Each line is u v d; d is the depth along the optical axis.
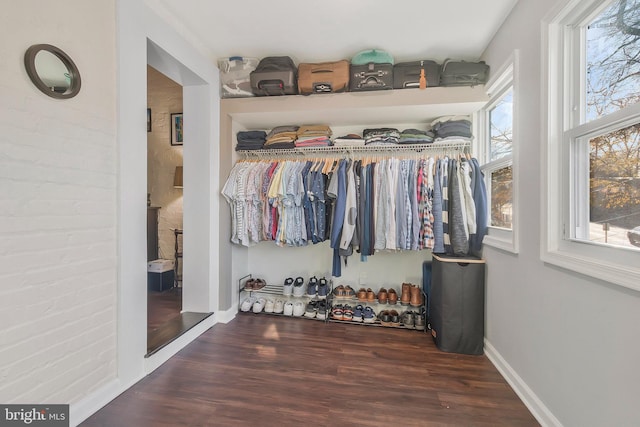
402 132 2.32
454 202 1.98
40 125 1.08
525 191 1.46
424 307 2.31
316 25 1.84
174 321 2.10
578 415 1.07
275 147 2.45
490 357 1.82
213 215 2.29
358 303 2.58
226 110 2.33
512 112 1.68
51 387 1.13
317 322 2.39
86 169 1.26
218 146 2.33
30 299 1.06
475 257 2.01
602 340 0.97
